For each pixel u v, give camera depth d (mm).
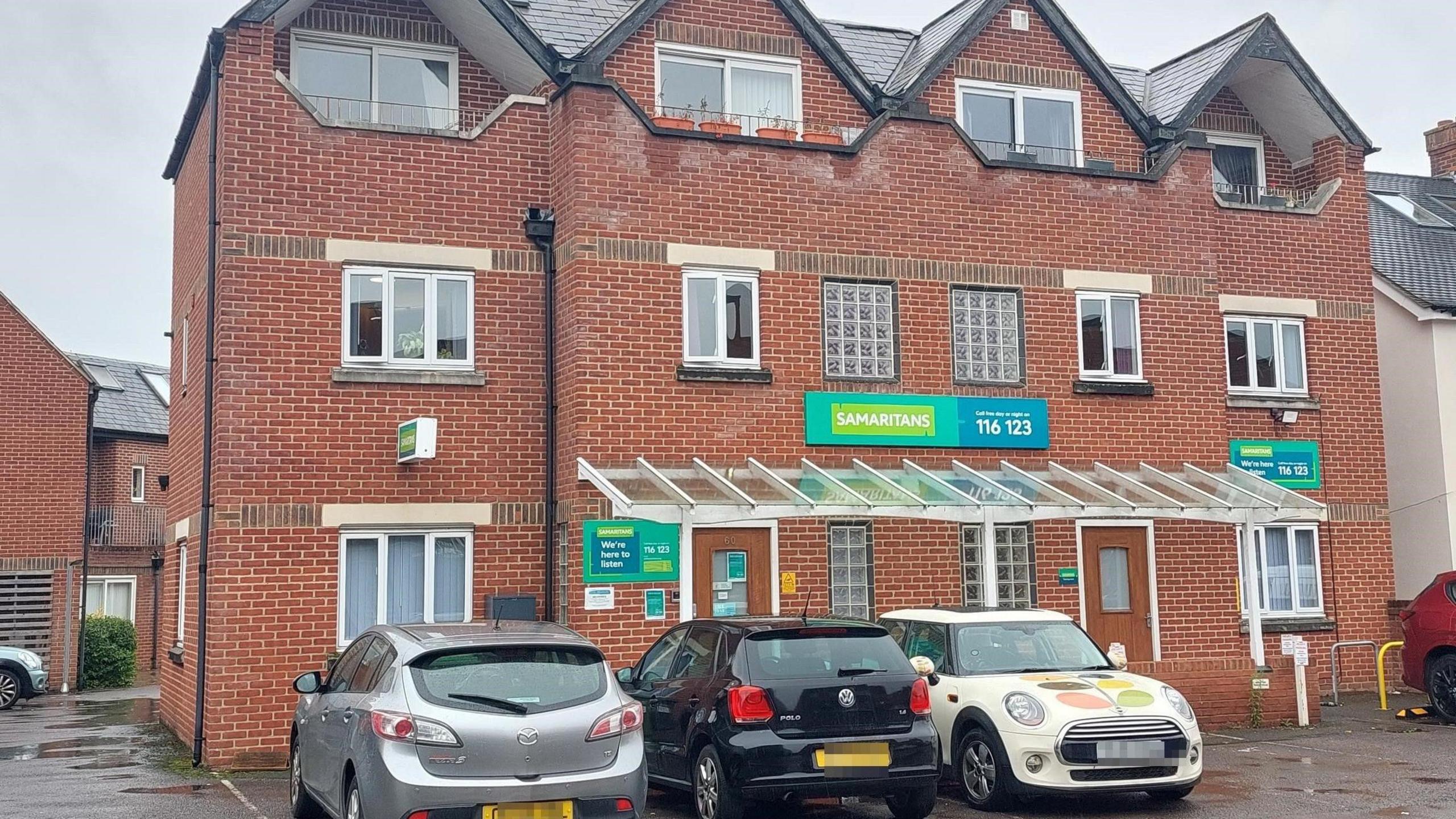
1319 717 15812
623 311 15000
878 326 16297
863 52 19219
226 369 14062
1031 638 11852
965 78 18016
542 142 15742
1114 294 17453
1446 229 23219
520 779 8234
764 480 14742
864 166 16344
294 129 14586
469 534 14961
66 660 27250
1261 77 19844
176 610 17594
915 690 10008
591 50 16047
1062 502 14844
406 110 16484
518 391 15297
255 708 13781
